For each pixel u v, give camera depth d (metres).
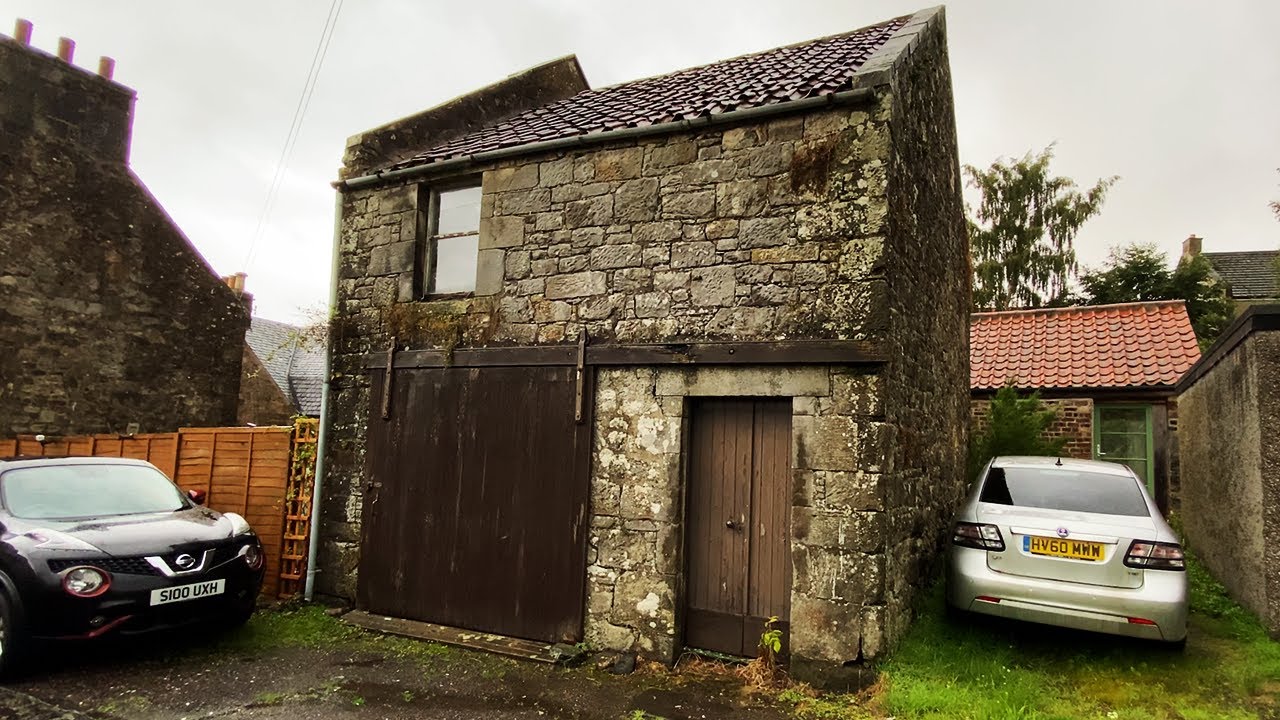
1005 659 5.14
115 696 4.86
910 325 5.80
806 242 5.32
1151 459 10.10
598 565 5.84
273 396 16.88
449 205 7.29
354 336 7.33
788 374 5.27
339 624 6.55
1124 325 11.81
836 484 5.03
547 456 6.12
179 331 12.69
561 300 6.25
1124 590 4.78
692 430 5.80
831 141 5.30
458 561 6.41
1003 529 5.19
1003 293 22.91
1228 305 19.36
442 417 6.66
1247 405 5.57
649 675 5.33
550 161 6.48
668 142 5.96
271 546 7.59
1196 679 4.73
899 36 6.36
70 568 5.14
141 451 9.11
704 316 5.62
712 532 5.66
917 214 6.18
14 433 10.62
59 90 11.33
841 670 4.89
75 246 11.42
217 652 5.82
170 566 5.52
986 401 11.05
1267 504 5.19
